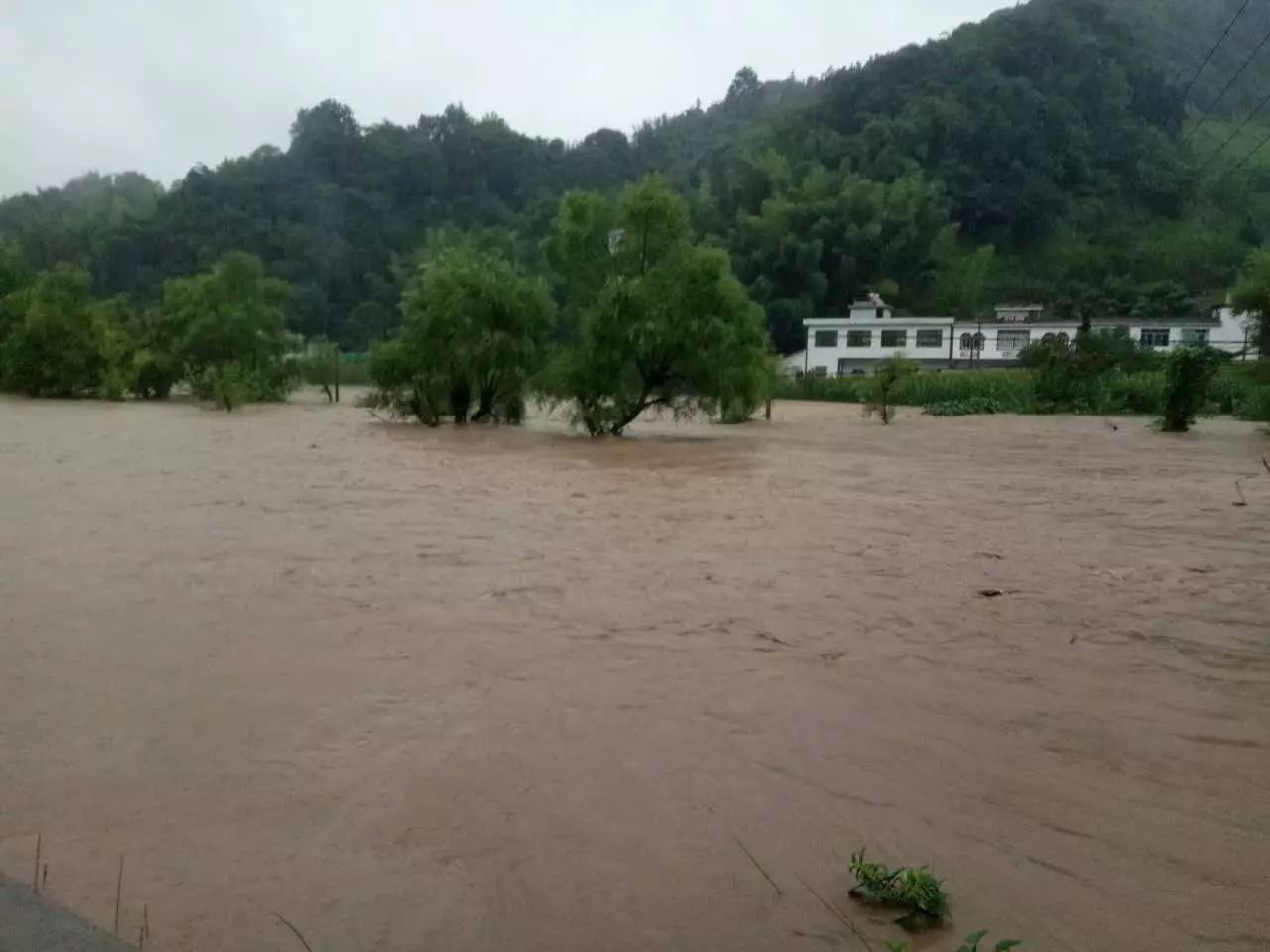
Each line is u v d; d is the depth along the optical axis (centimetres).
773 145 10938
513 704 525
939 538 1016
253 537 970
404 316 2838
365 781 433
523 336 2814
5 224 11850
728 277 2456
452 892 350
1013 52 11294
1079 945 321
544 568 848
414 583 788
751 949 319
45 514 1095
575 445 2186
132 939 319
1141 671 588
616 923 333
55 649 609
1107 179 10406
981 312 8106
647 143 13888
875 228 8662
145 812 405
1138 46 11812
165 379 4031
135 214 10256
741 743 478
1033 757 465
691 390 2491
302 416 3020
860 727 499
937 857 375
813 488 1440
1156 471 1719
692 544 967
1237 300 2914
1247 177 10175
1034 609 729
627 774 442
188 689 543
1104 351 4191
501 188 12050
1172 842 388
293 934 325
